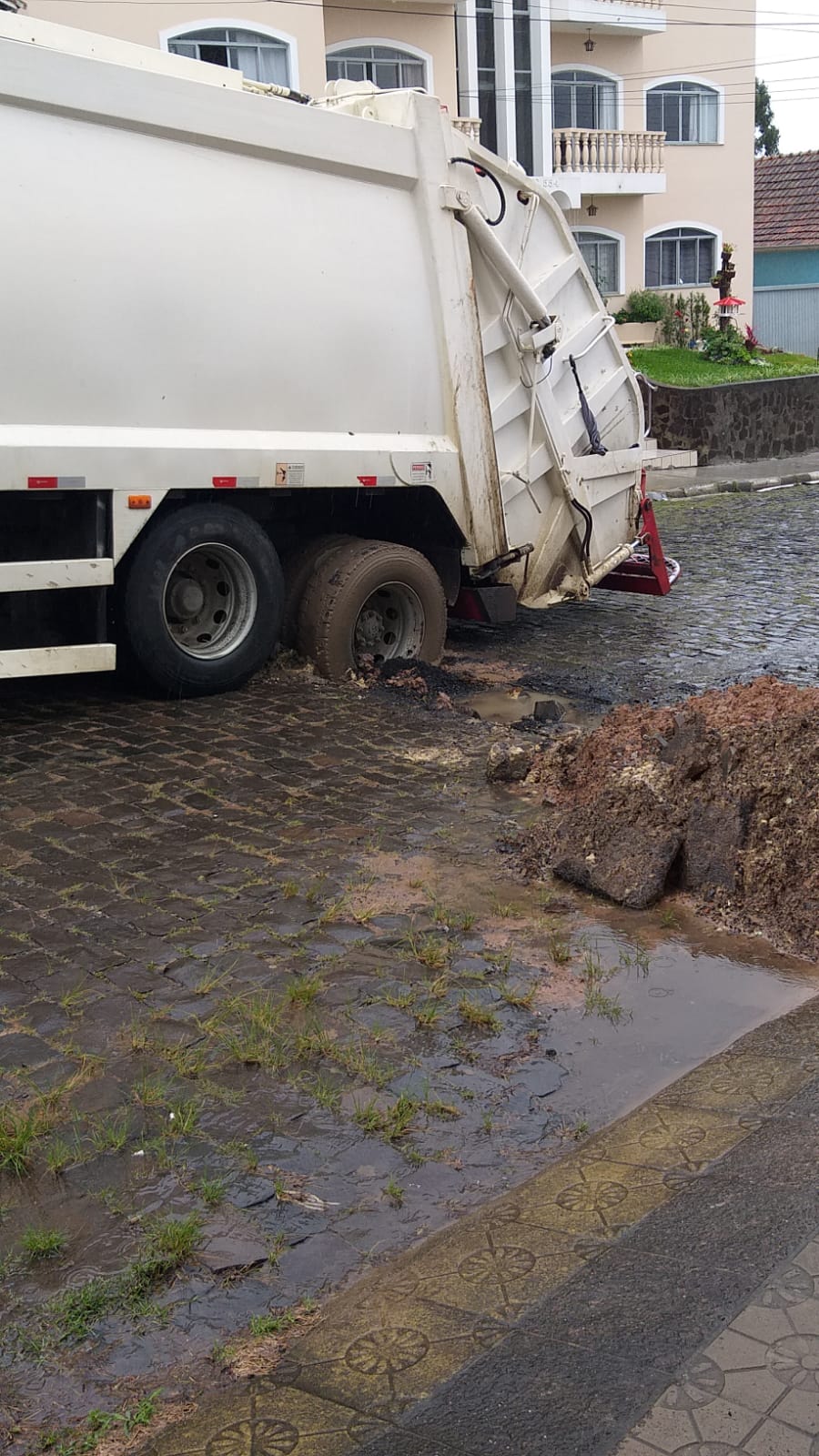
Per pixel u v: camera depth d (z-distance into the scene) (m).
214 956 4.70
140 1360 2.85
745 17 29.58
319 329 7.80
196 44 18.97
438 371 8.51
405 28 23.41
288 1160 3.57
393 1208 3.39
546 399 9.32
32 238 6.55
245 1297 3.05
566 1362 2.68
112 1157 3.56
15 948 4.71
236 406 7.48
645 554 10.98
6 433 6.59
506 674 9.08
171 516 7.41
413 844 5.82
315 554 8.41
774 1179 3.33
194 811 6.10
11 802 6.13
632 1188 3.38
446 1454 2.45
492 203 8.80
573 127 28.52
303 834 5.88
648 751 5.70
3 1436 2.63
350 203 7.90
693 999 4.57
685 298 29.33
